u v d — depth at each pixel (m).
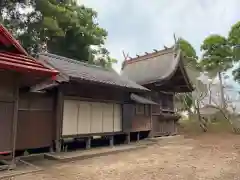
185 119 28.52
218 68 29.27
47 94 8.98
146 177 6.00
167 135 16.97
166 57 17.52
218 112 28.36
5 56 6.25
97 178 5.85
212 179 5.88
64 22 17.80
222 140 15.40
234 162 8.07
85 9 22.28
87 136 9.93
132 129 12.84
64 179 5.71
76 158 8.29
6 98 6.30
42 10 15.88
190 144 13.31
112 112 11.45
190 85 17.80
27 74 6.32
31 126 8.32
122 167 7.14
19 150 8.36
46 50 19.19
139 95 15.09
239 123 24.08
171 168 7.07
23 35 16.05
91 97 10.16
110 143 11.24
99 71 12.52
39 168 6.68
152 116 15.56
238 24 27.11
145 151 10.61
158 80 14.84
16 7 16.12
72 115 9.42
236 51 27.53
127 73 19.78
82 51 21.12
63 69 8.96
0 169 6.17
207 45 29.16
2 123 6.20
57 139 8.80
